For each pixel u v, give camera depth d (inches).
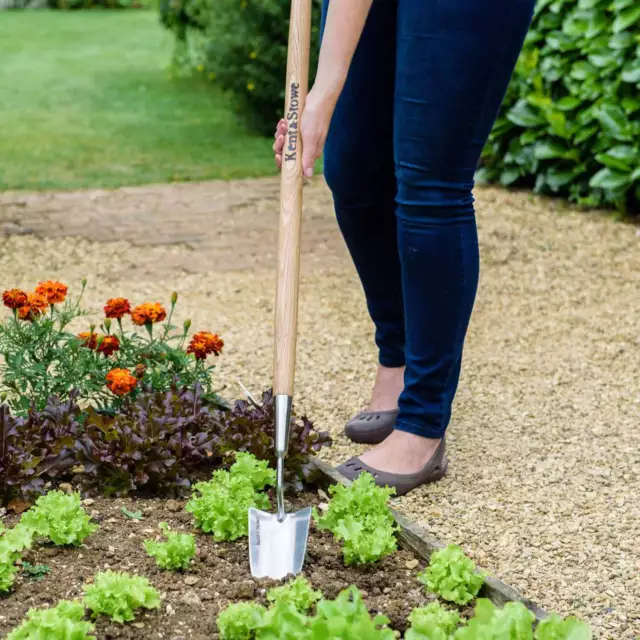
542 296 176.4
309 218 223.3
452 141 91.7
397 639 77.5
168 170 259.6
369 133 102.9
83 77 405.7
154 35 557.0
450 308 97.5
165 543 84.7
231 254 195.5
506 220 220.8
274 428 95.9
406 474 103.4
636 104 207.2
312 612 79.7
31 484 95.6
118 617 76.1
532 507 102.0
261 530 86.7
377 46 99.3
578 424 123.7
